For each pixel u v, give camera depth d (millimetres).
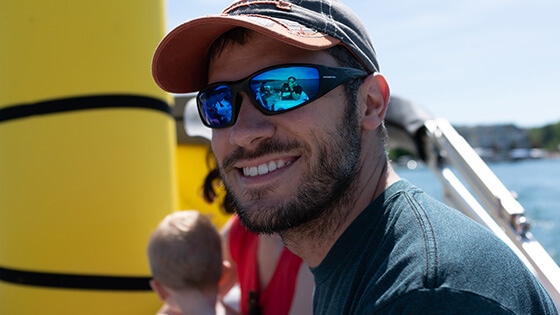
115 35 2162
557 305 1848
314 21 1185
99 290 2104
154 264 2020
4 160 2203
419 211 1083
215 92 1268
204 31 1266
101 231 2115
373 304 983
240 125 1211
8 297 2178
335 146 1187
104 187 2125
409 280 952
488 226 2334
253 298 1971
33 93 2125
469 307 890
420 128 2973
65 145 2113
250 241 2096
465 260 947
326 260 1198
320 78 1170
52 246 2107
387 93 1304
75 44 2119
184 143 3449
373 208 1176
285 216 1182
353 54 1244
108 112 2139
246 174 1249
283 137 1186
